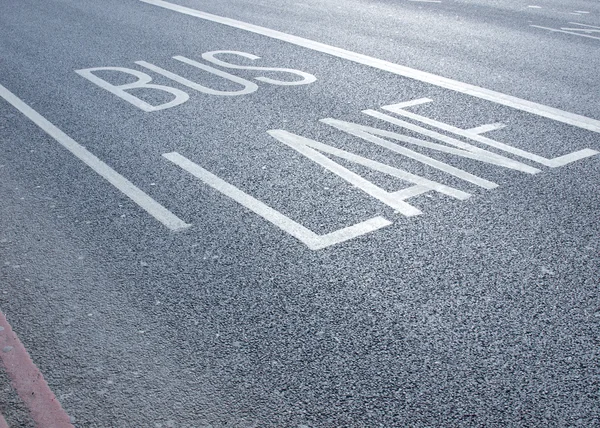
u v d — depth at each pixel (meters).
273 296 4.37
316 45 10.70
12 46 10.57
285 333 4.02
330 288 4.44
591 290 4.39
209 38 11.17
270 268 4.68
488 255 4.79
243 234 5.11
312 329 4.05
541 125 7.21
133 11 13.32
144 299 4.35
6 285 4.50
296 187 5.84
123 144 6.77
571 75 9.04
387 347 3.89
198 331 4.04
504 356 3.80
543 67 9.41
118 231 5.17
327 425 3.36
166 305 4.29
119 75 9.09
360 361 3.78
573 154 6.46
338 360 3.79
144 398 3.54
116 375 3.70
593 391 3.55
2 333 4.04
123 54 10.12
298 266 4.69
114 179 6.02
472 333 3.99
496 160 6.34
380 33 11.48
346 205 5.52
